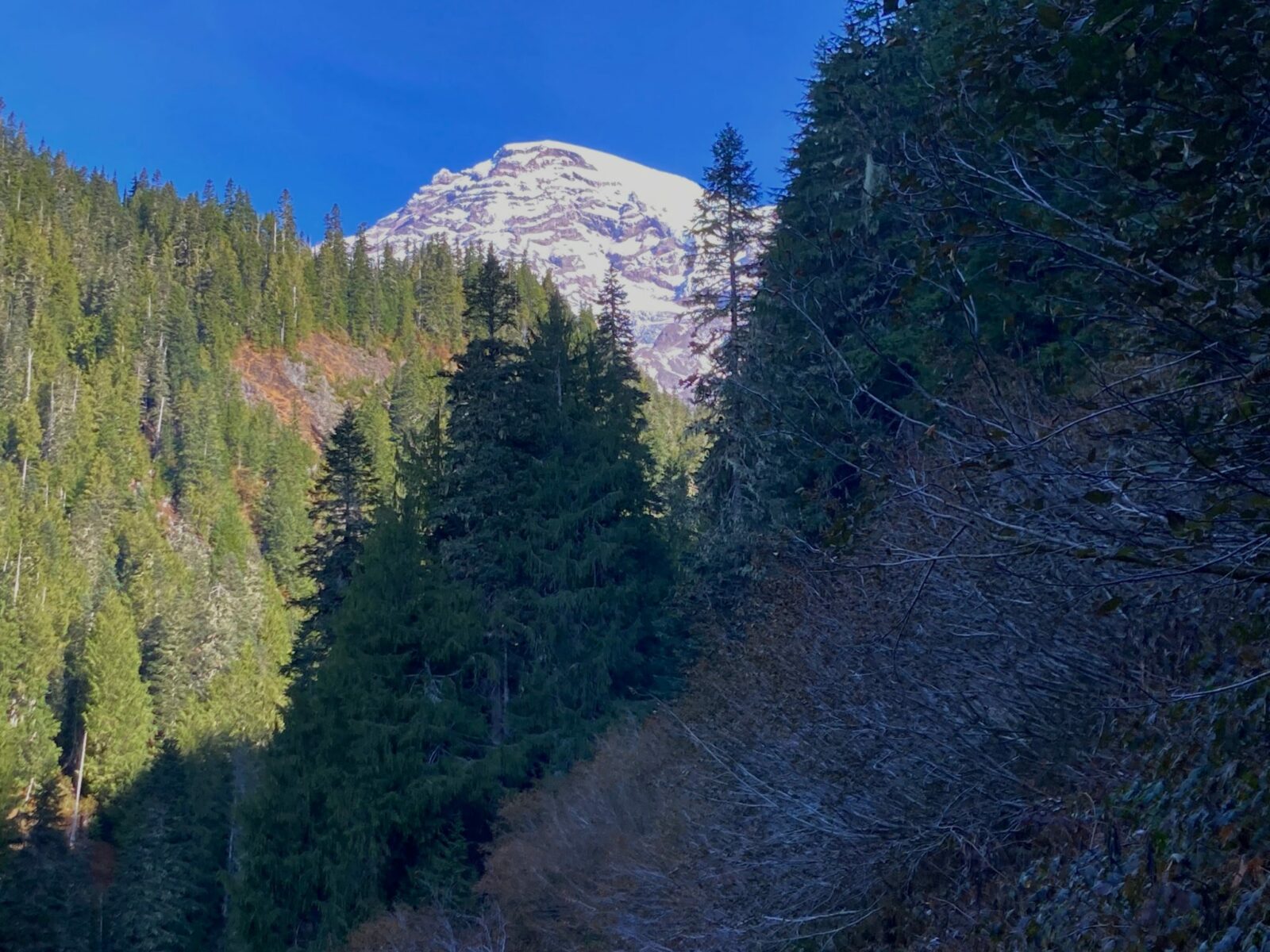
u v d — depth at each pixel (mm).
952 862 7602
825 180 13141
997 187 4711
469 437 27109
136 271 162125
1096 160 4230
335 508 29891
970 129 4371
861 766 7969
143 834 46125
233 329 167000
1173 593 4641
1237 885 4367
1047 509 4430
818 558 8977
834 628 8938
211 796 50781
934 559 4723
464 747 22797
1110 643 6250
